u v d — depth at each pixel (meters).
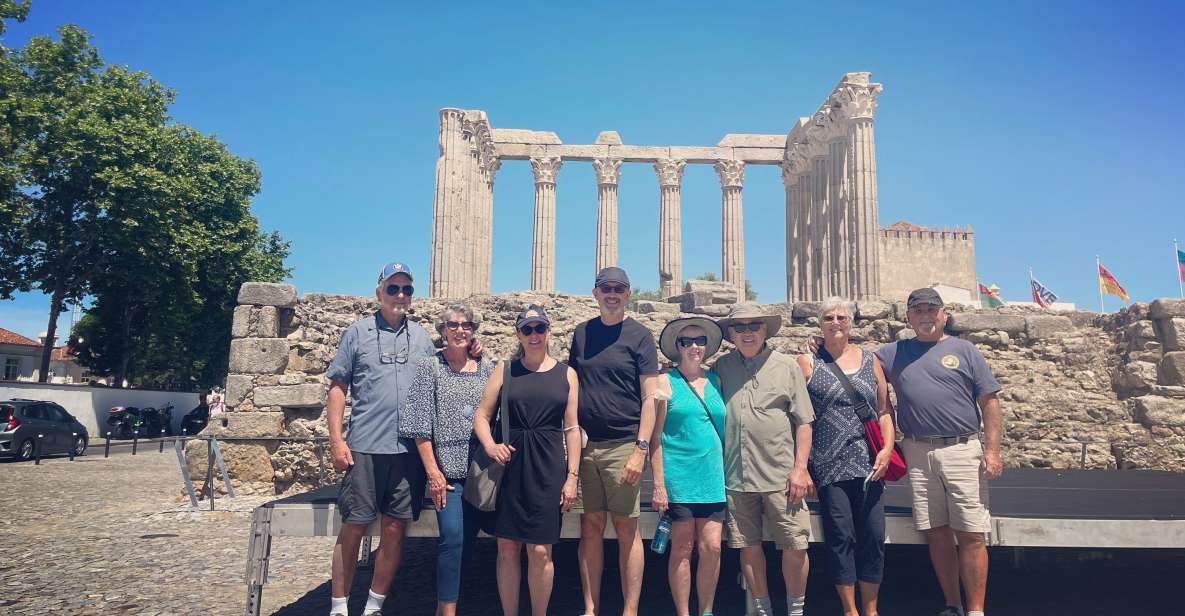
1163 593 6.50
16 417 19.19
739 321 5.09
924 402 5.21
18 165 27.14
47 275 29.86
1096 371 13.32
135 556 7.59
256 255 35.72
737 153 30.31
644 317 14.25
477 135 27.36
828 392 5.08
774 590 6.69
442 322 5.11
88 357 36.88
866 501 4.96
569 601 6.30
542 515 4.71
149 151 29.53
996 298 38.56
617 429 4.88
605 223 29.25
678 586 4.84
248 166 37.50
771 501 4.89
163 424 33.69
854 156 21.39
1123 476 9.34
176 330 35.34
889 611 5.95
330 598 6.20
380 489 4.96
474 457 4.87
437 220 23.97
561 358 13.96
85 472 16.44
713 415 5.00
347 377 5.18
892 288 42.72
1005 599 6.30
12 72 27.22
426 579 7.02
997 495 6.97
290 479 11.82
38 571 6.91
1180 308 12.55
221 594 6.20
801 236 28.28
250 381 12.19
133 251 29.59
